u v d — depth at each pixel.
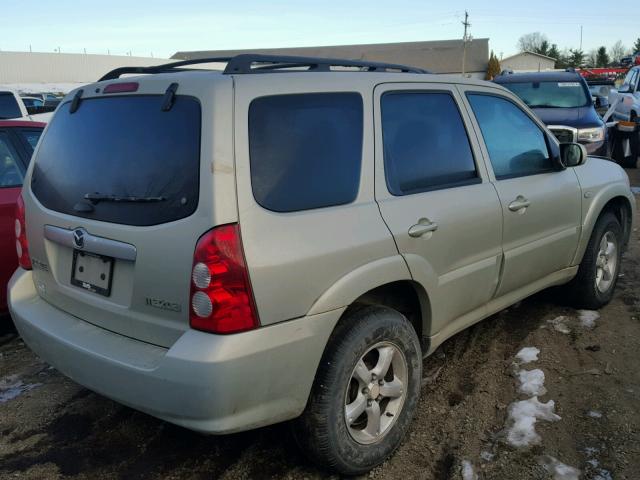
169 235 2.41
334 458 2.70
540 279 4.21
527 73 12.30
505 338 4.34
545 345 4.20
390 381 2.97
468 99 3.64
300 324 2.50
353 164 2.84
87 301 2.80
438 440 3.13
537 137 4.15
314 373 2.58
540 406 3.41
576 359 4.00
